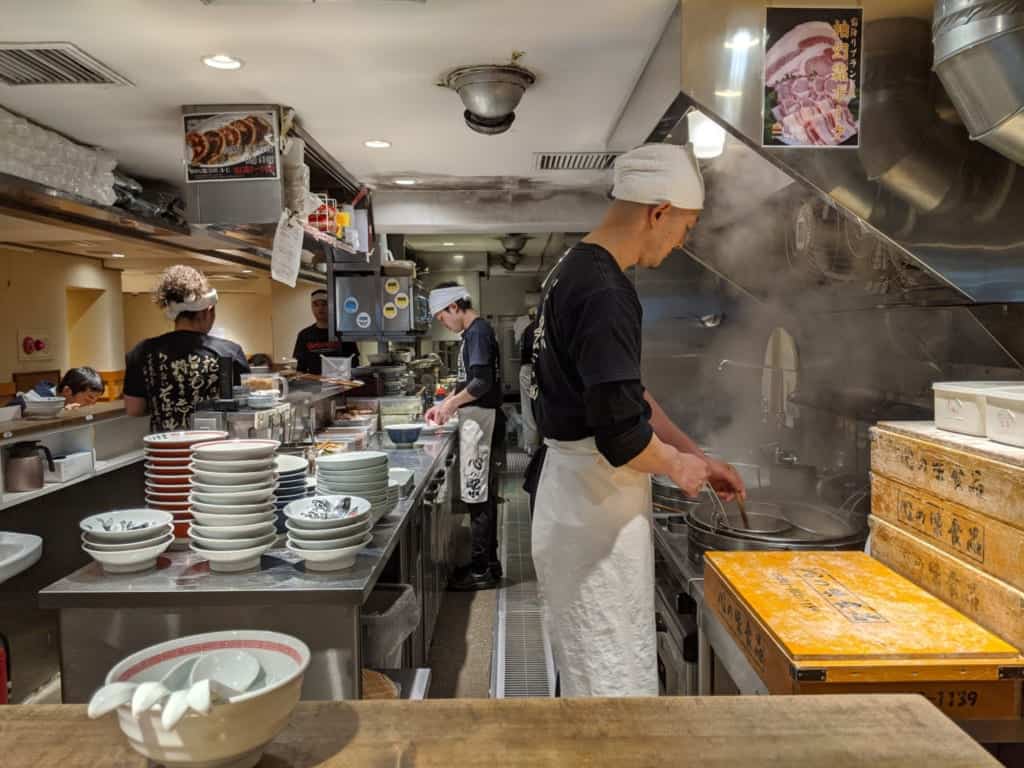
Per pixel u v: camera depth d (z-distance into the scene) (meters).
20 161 2.82
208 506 1.87
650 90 2.52
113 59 2.45
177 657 0.93
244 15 2.12
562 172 4.43
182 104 2.94
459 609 4.21
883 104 1.87
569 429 1.85
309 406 3.67
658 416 2.17
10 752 0.76
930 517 1.51
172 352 3.20
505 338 13.12
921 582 1.55
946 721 0.80
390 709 0.83
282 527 2.23
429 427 4.44
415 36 2.32
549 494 1.95
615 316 1.66
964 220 1.85
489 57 2.50
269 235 3.46
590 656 1.91
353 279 5.45
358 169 4.34
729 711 0.82
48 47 2.34
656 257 1.93
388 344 6.79
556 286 1.81
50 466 3.04
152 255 5.43
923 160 1.86
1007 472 1.27
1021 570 1.25
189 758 0.71
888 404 2.49
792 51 1.88
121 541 1.86
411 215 5.11
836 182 1.89
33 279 5.73
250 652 0.95
